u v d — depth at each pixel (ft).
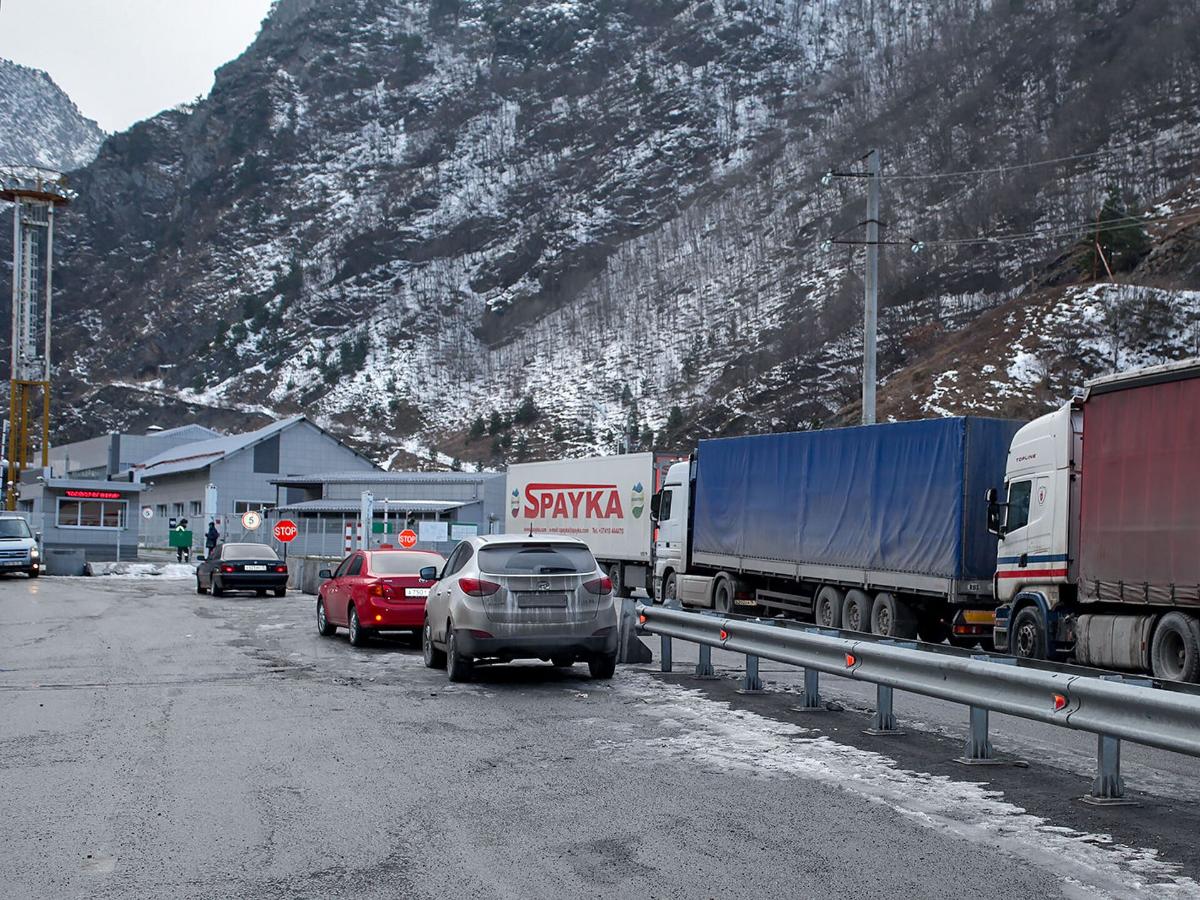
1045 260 358.23
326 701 40.01
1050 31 641.40
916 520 61.72
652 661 53.16
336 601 63.62
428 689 43.04
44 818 23.70
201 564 111.55
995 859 20.66
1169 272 241.14
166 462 268.41
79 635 65.82
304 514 215.51
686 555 88.48
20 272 261.85
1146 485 44.98
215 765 28.94
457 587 45.09
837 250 485.15
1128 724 23.79
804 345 389.80
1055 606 50.83
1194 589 42.14
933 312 354.95
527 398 496.23
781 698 40.83
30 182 261.24
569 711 37.73
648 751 30.68
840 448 68.90
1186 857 20.86
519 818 23.56
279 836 22.25
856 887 19.02
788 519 73.92
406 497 214.48
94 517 171.12
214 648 58.80
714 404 378.94
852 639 34.45
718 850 21.17
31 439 347.77
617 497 108.58
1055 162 457.27
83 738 32.76
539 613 43.83
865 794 25.68
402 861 20.53
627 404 457.27
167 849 21.38
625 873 19.77
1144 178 397.39
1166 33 516.73
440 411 581.12
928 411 215.10
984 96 616.39
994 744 32.32
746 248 591.37
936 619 63.93
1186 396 43.14
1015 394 212.02
